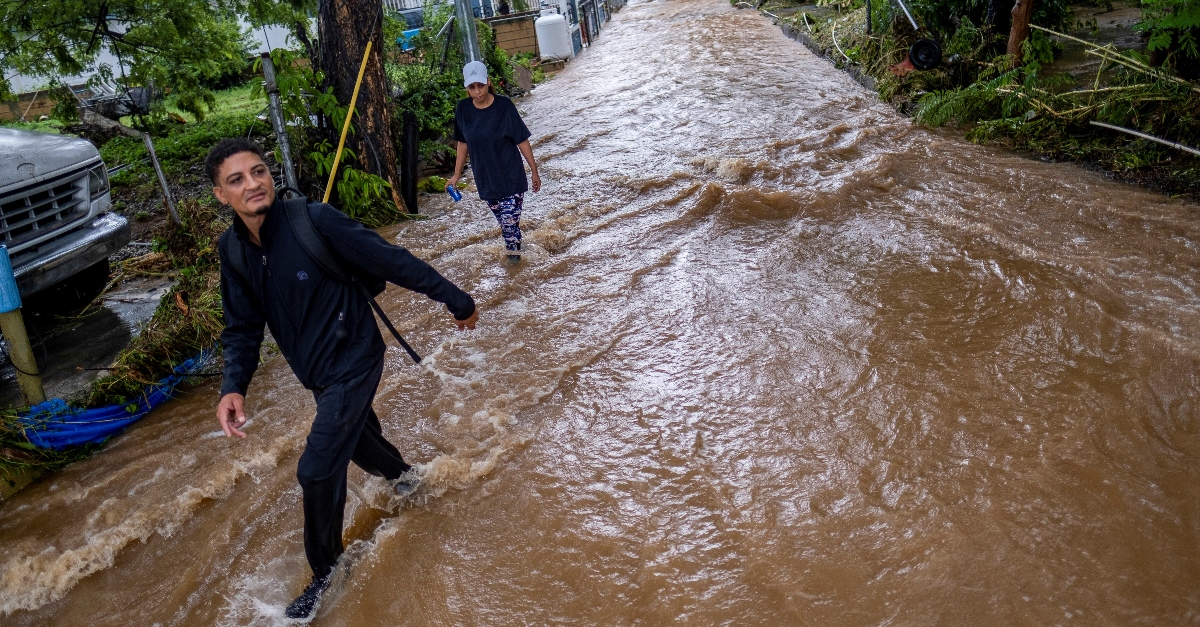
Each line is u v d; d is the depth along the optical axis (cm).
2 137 606
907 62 1036
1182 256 525
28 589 356
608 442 413
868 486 356
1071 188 664
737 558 326
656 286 582
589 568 332
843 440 389
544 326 545
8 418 438
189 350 519
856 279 552
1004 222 612
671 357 487
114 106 1313
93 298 670
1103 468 349
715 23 2069
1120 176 687
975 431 382
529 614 313
